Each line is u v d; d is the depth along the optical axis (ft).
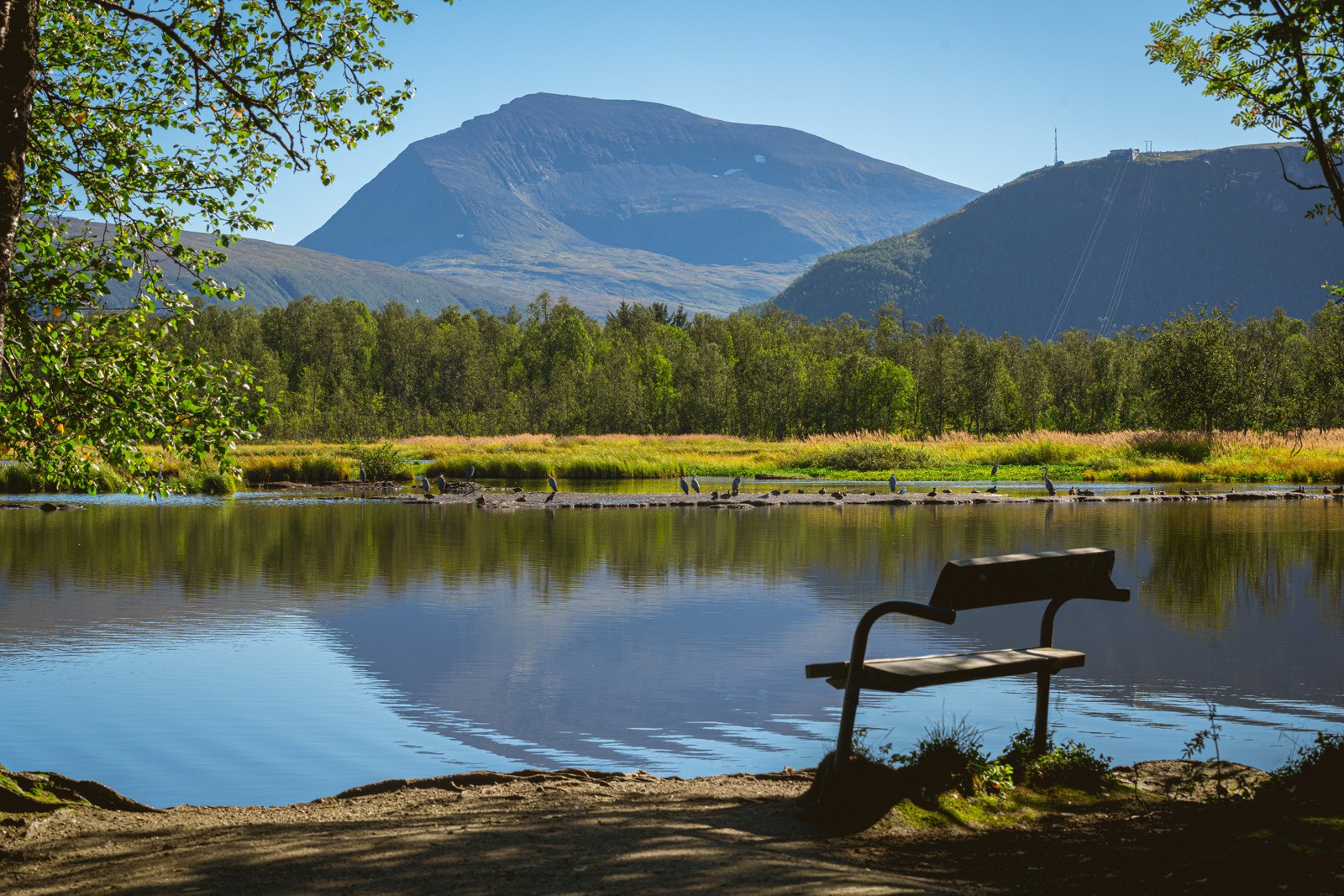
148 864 17.03
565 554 77.20
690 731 33.37
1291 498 135.03
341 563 72.74
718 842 17.94
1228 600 56.90
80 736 32.73
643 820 19.58
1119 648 44.50
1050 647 24.09
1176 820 19.79
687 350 389.19
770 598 57.88
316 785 28.37
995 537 87.97
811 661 42.86
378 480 170.71
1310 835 17.21
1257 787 21.62
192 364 32.78
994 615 53.06
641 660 43.09
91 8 32.19
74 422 30.83
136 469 32.71
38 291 30.07
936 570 68.39
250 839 18.49
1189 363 207.62
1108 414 326.24
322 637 47.55
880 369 307.78
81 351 30.94
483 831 18.72
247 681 39.73
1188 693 36.94
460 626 50.24
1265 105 33.55
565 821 19.44
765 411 312.09
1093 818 20.25
